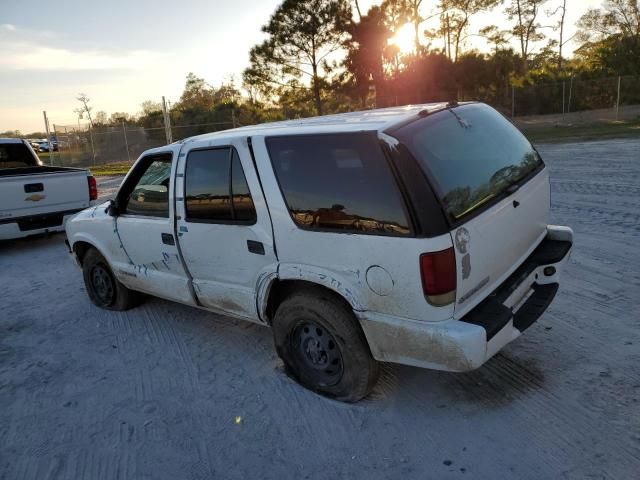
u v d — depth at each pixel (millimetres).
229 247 3748
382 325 2982
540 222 3793
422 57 29156
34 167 9539
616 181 9461
